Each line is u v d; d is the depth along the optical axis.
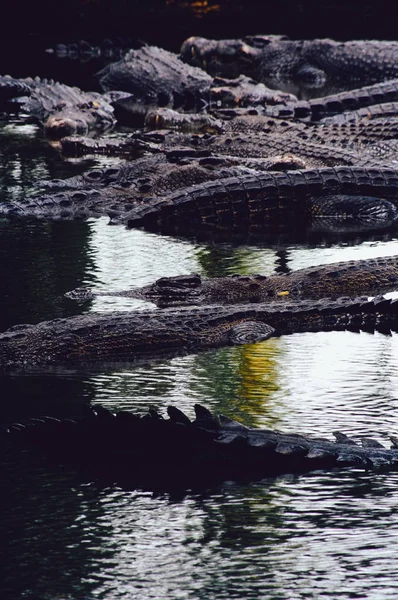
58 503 21.62
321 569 19.25
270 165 53.94
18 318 32.75
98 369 29.16
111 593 18.59
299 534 20.33
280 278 36.59
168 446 23.55
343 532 20.41
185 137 62.34
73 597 18.48
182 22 116.00
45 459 23.62
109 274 38.16
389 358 30.09
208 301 35.12
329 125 63.12
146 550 19.88
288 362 29.77
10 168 56.31
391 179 49.78
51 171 55.53
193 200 47.56
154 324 31.36
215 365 29.55
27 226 45.72
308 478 22.55
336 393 27.23
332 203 48.50
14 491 22.11
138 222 46.59
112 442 23.97
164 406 26.27
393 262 37.66
